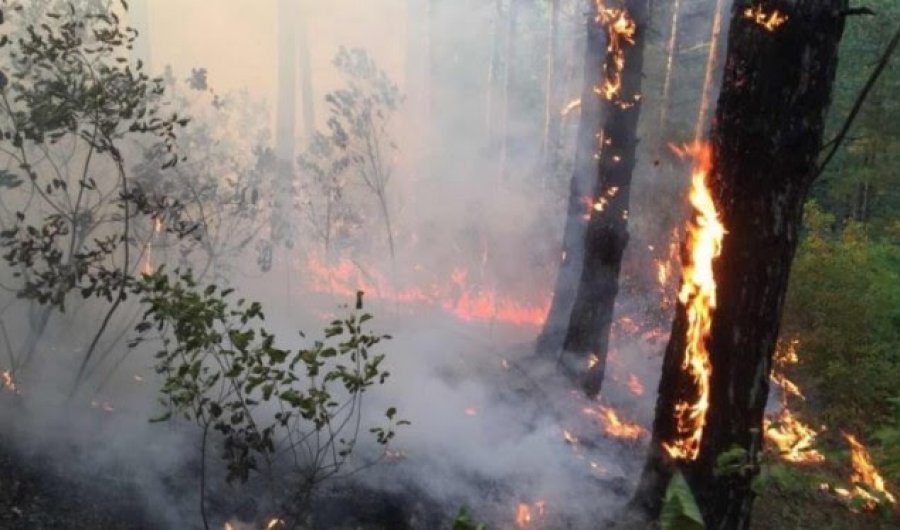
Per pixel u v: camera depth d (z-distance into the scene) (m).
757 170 4.21
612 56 7.09
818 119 4.17
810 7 4.03
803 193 4.27
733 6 4.33
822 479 3.85
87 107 4.32
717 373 4.47
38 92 4.32
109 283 4.45
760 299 4.32
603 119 7.22
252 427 4.21
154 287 4.04
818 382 8.20
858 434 7.42
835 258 9.09
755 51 4.16
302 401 3.93
